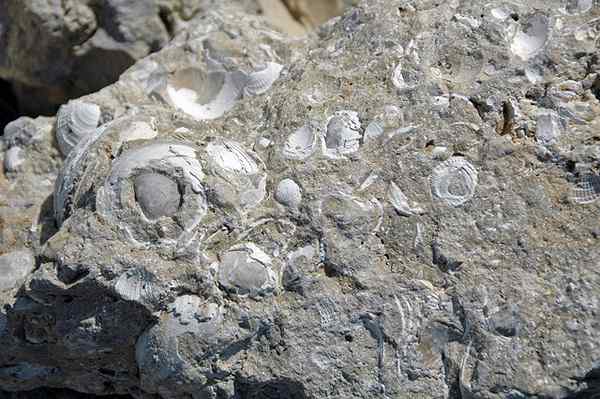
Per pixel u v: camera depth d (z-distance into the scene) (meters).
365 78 0.90
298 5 1.41
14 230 0.92
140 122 0.89
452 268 0.82
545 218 0.81
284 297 0.82
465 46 0.89
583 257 0.80
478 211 0.83
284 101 0.90
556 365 0.78
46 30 1.16
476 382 0.78
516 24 0.89
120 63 1.19
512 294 0.80
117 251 0.82
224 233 0.83
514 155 0.84
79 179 0.86
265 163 0.87
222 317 0.82
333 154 0.86
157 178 0.83
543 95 0.86
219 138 0.88
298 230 0.84
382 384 0.81
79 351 0.86
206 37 1.01
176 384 0.82
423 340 0.81
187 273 0.82
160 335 0.82
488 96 0.86
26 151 0.98
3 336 0.87
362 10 0.95
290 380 0.81
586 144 0.83
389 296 0.82
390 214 0.84
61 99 1.23
